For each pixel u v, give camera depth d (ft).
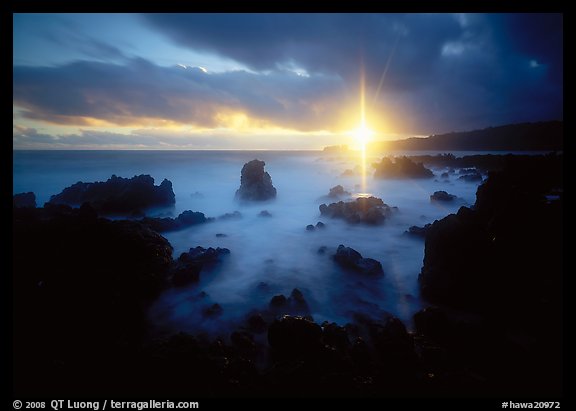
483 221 42.37
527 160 59.36
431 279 34.35
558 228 33.63
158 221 61.98
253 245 54.80
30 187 114.93
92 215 51.75
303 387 21.17
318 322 30.99
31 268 34.40
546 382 21.16
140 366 22.76
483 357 23.68
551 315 26.71
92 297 30.58
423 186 119.34
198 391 21.04
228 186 124.57
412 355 23.77
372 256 49.16
